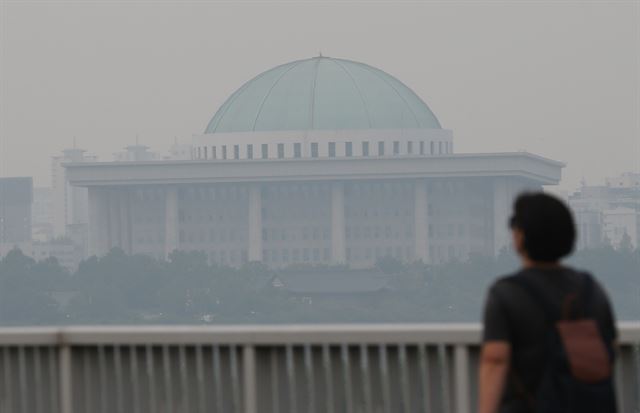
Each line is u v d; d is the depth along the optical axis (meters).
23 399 28.56
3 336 28.42
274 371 26.80
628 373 26.25
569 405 20.31
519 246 21.66
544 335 20.64
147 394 27.61
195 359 27.27
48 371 28.39
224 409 27.02
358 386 26.36
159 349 27.52
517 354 20.83
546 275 21.25
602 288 21.55
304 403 26.59
